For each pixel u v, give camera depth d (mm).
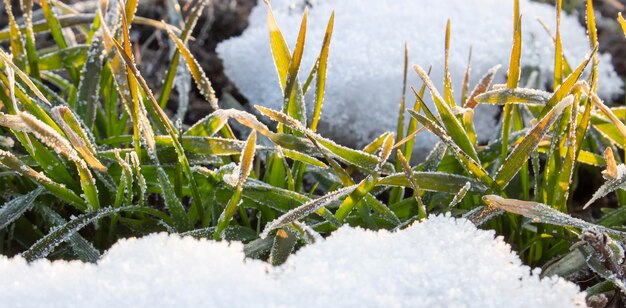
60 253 528
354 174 612
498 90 521
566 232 529
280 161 541
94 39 567
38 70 583
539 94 521
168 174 545
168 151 533
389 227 531
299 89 538
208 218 531
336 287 456
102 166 508
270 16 527
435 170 542
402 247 471
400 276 461
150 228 534
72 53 595
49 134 490
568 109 511
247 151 491
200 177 545
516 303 458
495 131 608
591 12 521
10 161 505
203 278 458
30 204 521
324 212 510
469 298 458
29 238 536
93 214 514
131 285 456
